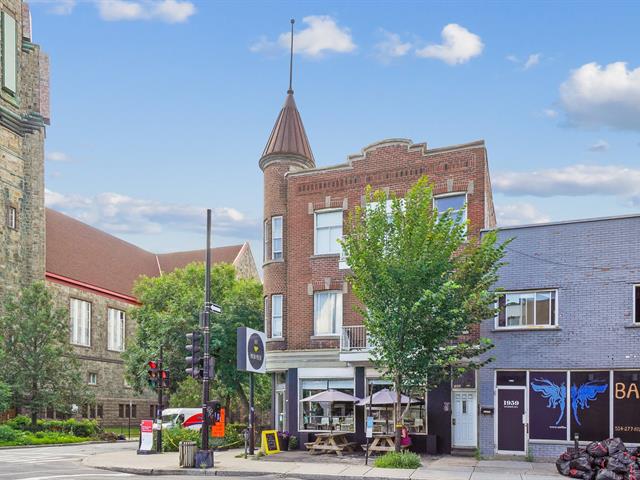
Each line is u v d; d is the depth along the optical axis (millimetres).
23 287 48125
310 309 31609
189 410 40594
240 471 21453
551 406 24516
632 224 24016
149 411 66562
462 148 28891
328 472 20766
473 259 22984
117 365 62812
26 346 43250
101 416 59875
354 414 29500
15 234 50594
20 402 42344
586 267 24516
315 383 30906
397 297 21828
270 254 33438
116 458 26734
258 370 27062
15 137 51406
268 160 33938
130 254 72688
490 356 25438
